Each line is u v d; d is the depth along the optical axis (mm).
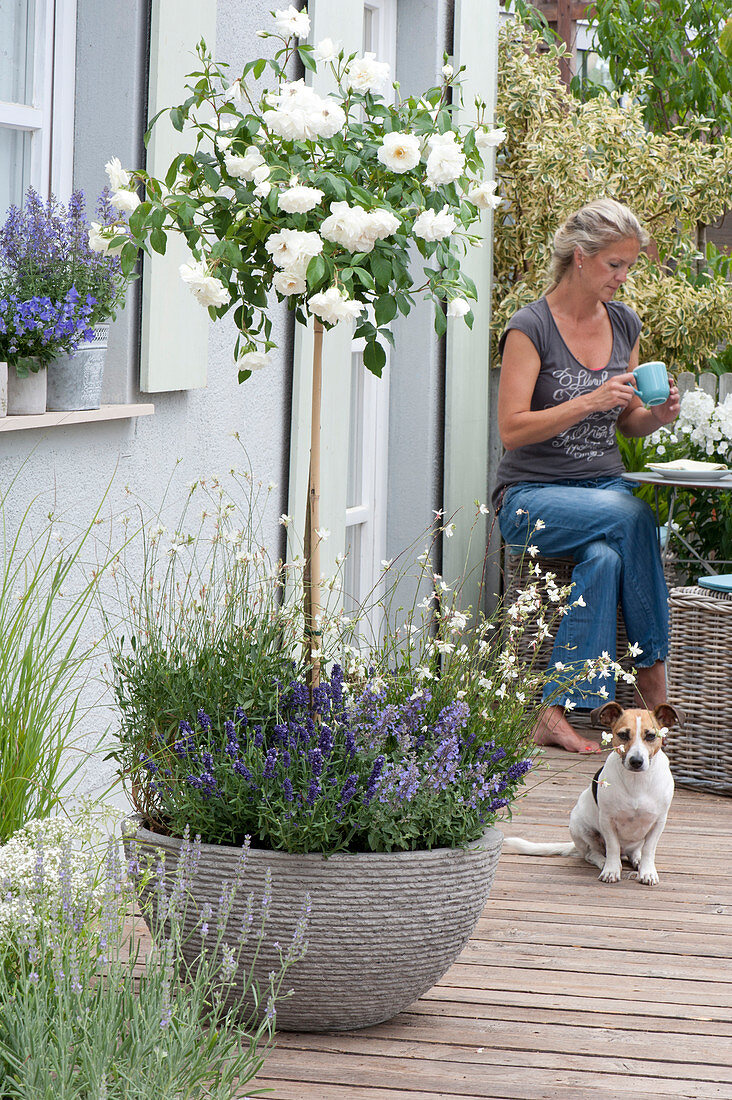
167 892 2834
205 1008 2885
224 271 2990
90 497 3789
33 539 3510
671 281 8000
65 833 2527
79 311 3467
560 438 6012
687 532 7035
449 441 6707
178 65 4039
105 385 3973
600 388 5629
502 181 7832
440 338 6668
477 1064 2877
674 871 4395
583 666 5785
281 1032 2992
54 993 2260
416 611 6594
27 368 3379
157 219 2914
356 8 5375
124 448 3971
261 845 2893
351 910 2789
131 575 4016
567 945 3658
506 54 7875
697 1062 2932
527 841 4676
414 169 2977
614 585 5816
